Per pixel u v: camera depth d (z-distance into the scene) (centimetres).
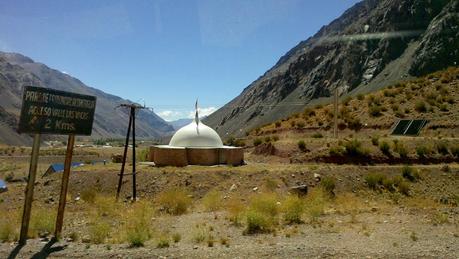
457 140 4053
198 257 1278
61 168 6338
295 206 1988
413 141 4125
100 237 1571
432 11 19425
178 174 3441
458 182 3159
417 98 5562
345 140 4375
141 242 1470
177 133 4584
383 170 3416
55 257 1307
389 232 1630
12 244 1499
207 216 2122
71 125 1731
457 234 1585
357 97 6303
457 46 15662
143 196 3222
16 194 3419
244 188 3092
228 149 4212
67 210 2706
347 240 1495
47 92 1670
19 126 1589
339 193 3056
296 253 1308
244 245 1439
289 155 4388
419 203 2698
